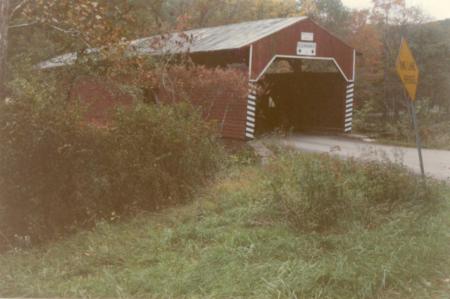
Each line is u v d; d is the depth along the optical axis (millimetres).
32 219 9391
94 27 12016
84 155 9883
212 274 5918
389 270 5734
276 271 5855
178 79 20016
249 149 18266
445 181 10922
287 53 23938
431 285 5742
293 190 8617
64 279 6477
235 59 24109
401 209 8578
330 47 25234
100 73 13758
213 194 10359
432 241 6777
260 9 49844
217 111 23688
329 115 26844
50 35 14086
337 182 8367
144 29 18609
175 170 11109
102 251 7289
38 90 10258
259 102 30031
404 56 9898
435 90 34219
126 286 5812
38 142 9484
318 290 5367
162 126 11055
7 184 9406
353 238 6980
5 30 11094
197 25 48781
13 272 6844
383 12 36375
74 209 9750
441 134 23281
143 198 10516
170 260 6637
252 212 8484
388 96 35062
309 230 7598
